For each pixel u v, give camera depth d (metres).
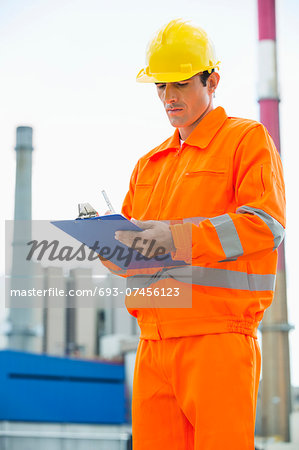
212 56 3.06
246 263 2.87
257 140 2.88
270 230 2.72
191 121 3.04
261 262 2.91
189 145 3.02
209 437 2.71
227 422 2.70
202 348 2.78
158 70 2.97
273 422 9.08
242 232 2.69
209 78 3.05
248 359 2.78
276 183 2.84
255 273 2.89
